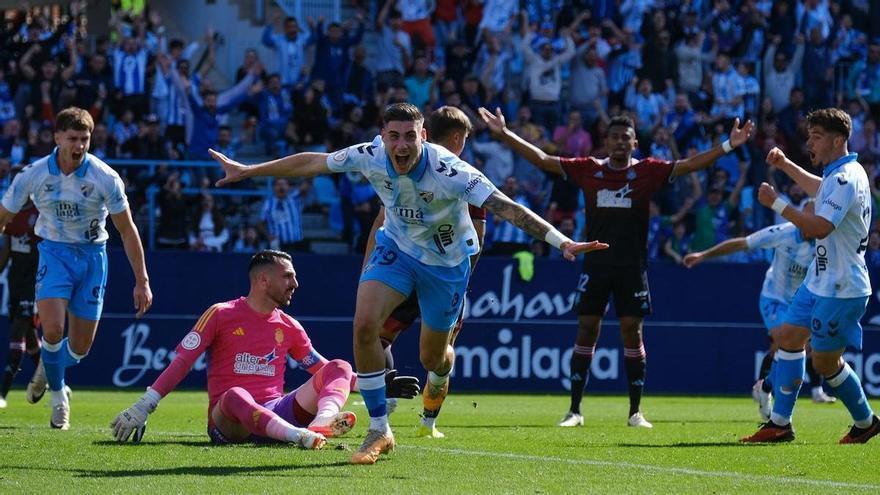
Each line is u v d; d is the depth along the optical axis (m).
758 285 27.70
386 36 32.66
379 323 10.55
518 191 29.38
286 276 12.02
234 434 11.77
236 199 30.50
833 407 22.14
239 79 31.42
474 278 26.61
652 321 27.22
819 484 9.70
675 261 27.89
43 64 29.58
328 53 31.28
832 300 12.84
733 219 30.75
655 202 29.94
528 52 31.78
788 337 13.34
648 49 32.59
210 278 25.73
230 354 11.93
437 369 13.20
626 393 26.94
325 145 30.41
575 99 32.41
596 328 16.47
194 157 29.80
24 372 25.23
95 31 35.31
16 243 18.53
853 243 12.78
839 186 12.48
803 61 33.84
